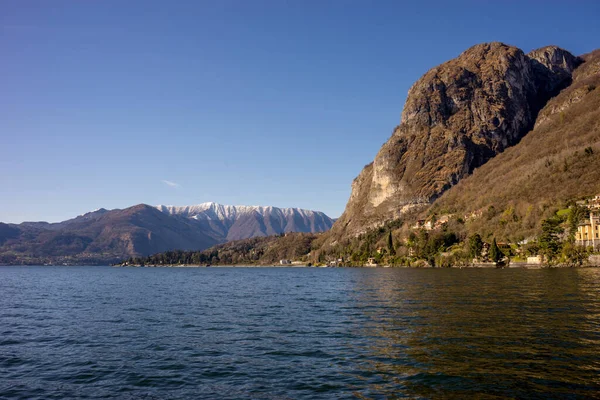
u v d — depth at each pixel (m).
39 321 50.00
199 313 55.25
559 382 23.33
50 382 26.52
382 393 22.89
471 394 22.11
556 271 134.50
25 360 31.55
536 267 167.50
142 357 31.84
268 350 33.16
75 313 56.81
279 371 27.52
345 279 135.62
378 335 36.81
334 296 75.12
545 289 72.44
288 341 36.19
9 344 37.09
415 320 43.47
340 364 28.48
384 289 84.81
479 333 35.62
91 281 159.50
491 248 188.25
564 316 42.94
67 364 30.38
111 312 57.41
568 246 162.62
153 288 110.44
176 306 63.81
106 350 34.31
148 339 38.28
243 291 94.38
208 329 42.91
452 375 25.02
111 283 141.62
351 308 55.94
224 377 26.69
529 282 89.88
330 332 39.50
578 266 156.75
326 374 26.52
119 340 38.09
